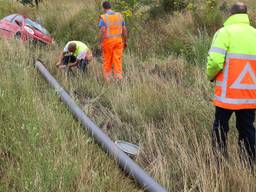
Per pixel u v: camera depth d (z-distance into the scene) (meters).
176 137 4.92
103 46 8.31
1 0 16.06
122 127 5.67
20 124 4.58
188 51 9.84
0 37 10.11
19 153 4.09
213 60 4.33
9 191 3.64
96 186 3.77
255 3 14.48
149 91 6.56
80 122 5.30
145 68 8.76
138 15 12.14
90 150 4.55
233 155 4.42
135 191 4.00
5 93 5.25
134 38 11.25
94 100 6.61
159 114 5.94
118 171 4.28
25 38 10.84
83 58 8.20
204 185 3.90
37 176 3.61
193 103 5.98
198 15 11.56
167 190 3.94
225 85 4.38
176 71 8.39
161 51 10.66
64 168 3.78
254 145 4.48
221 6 13.16
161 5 12.84
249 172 4.17
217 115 4.55
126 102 6.34
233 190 4.01
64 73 7.89
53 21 13.52
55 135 4.59
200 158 4.35
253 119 4.52
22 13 15.47
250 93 4.36
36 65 8.20
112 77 8.03
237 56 4.32
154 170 4.32
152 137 5.10
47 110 5.15
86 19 12.90
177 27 11.39
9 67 6.91
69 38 12.45
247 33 4.39
